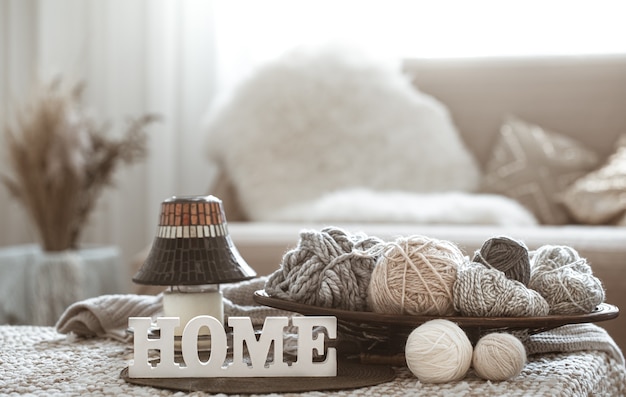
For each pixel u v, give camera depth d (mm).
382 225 2316
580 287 1015
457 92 2945
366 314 955
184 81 3475
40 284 2699
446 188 2771
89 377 979
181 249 1031
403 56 3254
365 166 2781
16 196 2902
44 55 3568
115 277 2896
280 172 2736
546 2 3146
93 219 3541
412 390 899
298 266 1039
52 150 2754
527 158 2752
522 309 947
